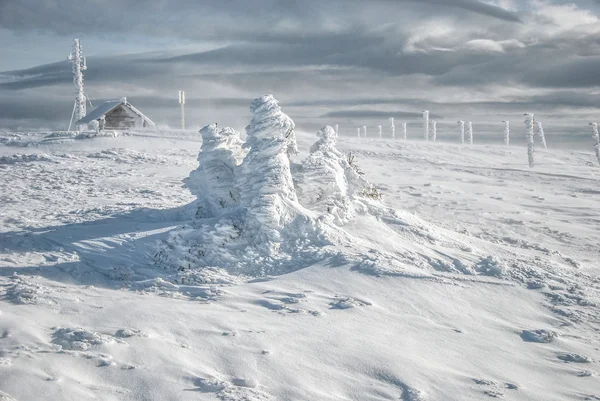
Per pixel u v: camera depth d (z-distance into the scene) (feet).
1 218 55.31
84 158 117.80
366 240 46.55
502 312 37.86
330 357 28.07
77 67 195.72
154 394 22.63
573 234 69.05
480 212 78.95
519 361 30.58
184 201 70.74
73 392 21.84
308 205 49.42
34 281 36.83
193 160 120.37
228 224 44.83
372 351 29.19
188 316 31.68
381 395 24.91
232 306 34.50
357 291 37.93
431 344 31.42
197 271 41.04
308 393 24.26
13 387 21.48
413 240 49.03
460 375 27.78
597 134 175.11
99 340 26.35
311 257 42.70
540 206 88.17
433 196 90.38
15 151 132.98
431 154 172.14
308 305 35.12
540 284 42.65
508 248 55.77
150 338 27.76
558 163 176.14
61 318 29.73
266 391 24.04
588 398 26.81
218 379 24.34
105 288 37.32
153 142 152.76
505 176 128.47
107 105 191.21
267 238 44.24
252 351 27.73
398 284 39.22
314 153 52.21
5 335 26.30
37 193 75.51
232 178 52.03
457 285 40.57
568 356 31.71
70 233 48.49
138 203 67.10
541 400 26.00
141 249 44.73
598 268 53.98
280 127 46.88
